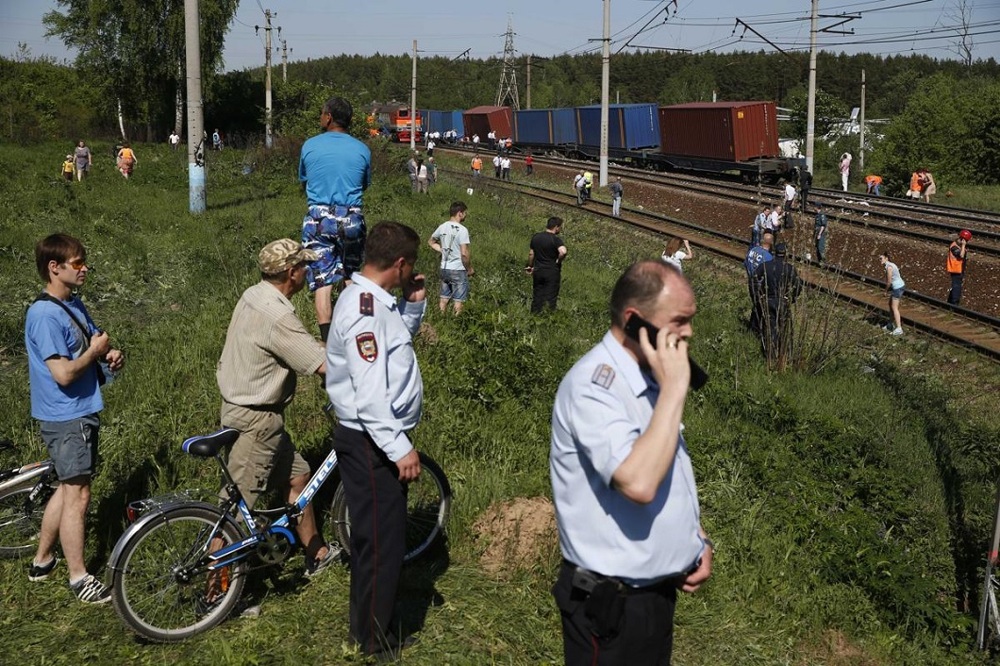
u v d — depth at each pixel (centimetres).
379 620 401
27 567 472
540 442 700
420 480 514
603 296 1636
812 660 511
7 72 6278
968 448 1008
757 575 561
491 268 1667
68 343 436
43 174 2723
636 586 288
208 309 995
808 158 3731
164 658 400
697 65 13400
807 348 1255
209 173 2769
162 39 5422
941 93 4512
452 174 4425
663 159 4891
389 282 398
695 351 1278
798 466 767
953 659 559
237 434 440
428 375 769
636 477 261
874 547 631
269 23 4688
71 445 438
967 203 3628
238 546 436
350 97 4225
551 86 13050
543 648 432
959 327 1634
